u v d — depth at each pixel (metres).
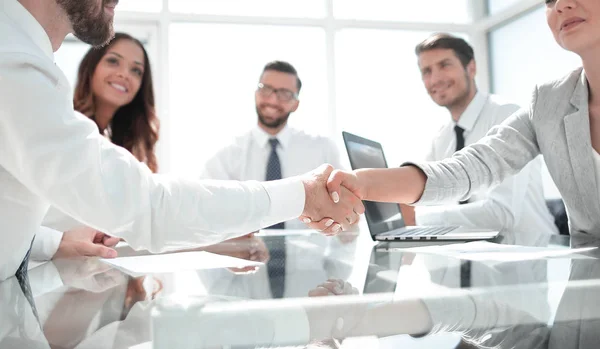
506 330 0.32
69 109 0.55
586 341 0.29
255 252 0.91
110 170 0.56
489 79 4.03
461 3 3.99
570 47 0.94
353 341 0.30
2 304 0.44
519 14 3.65
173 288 0.52
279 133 2.76
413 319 0.36
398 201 1.02
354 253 0.85
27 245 0.62
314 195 0.87
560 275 0.55
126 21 3.42
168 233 0.61
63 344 0.31
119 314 0.40
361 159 1.20
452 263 0.67
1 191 0.56
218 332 0.33
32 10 0.61
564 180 1.02
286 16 3.64
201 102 3.53
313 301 0.44
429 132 3.87
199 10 3.52
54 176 0.52
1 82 0.48
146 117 2.14
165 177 0.64
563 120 1.01
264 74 2.70
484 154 1.10
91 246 0.88
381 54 3.86
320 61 3.73
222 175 2.63
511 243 0.94
